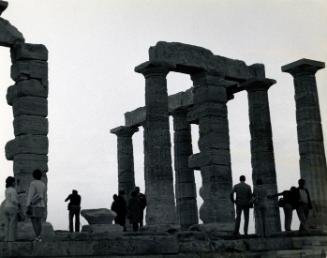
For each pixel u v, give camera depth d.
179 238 20.86
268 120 29.48
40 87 22.42
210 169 26.45
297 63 27.52
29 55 22.34
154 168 25.25
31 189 16.23
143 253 17.38
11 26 22.58
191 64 26.95
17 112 22.14
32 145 21.72
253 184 28.94
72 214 23.73
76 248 16.20
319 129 27.31
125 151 40.03
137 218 23.94
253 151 29.23
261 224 23.20
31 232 19.41
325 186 26.58
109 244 16.81
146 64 25.89
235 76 28.98
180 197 34.81
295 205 22.39
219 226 24.56
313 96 27.59
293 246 20.80
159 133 25.56
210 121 26.95
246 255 19.47
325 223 25.84
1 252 14.96
